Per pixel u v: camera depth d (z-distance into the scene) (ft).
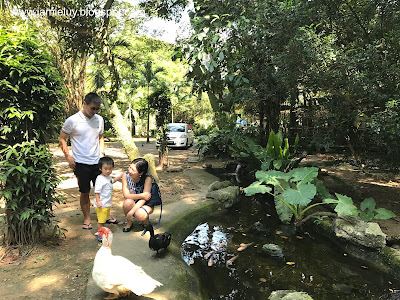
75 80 60.80
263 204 19.75
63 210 15.97
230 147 28.71
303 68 15.97
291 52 16.05
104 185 12.41
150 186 13.00
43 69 11.15
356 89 14.97
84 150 12.67
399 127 12.66
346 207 13.24
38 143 11.74
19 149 10.91
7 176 10.07
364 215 13.57
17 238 11.22
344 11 17.78
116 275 7.64
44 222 11.37
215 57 18.99
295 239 14.14
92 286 8.63
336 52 14.92
